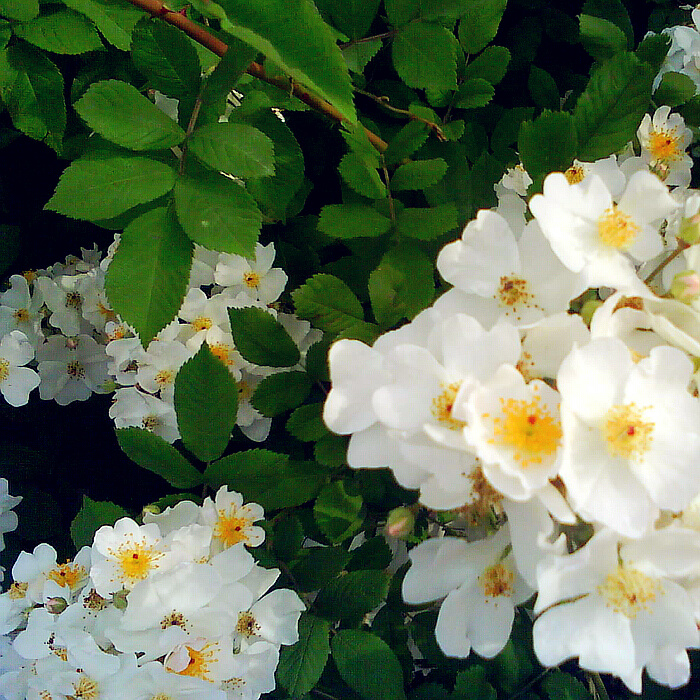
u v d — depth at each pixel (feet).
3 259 1.54
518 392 0.98
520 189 1.39
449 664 1.32
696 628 1.00
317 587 1.26
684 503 0.97
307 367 1.26
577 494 0.96
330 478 1.28
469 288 1.04
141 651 1.17
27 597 1.27
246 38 0.99
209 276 1.41
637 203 1.06
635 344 1.03
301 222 1.43
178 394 1.21
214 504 1.25
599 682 1.33
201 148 1.12
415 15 1.28
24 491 1.56
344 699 1.28
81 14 1.21
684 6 1.56
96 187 1.11
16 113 1.23
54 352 1.56
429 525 1.36
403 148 1.30
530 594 1.04
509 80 1.56
